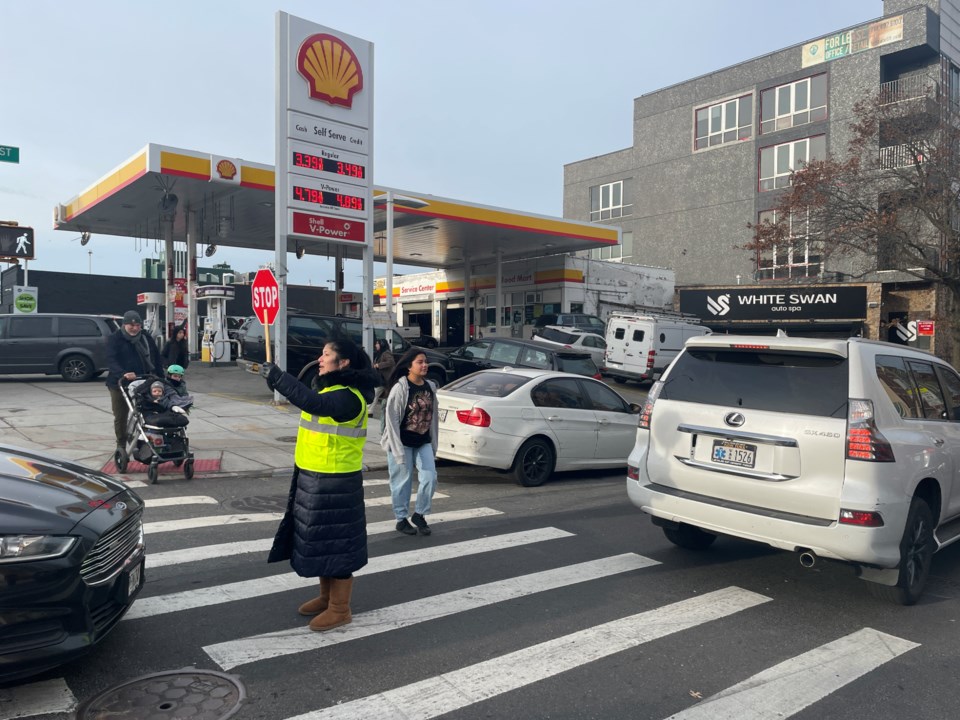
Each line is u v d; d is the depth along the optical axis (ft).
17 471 13.17
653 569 19.16
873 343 17.51
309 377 14.69
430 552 20.15
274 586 16.89
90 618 11.65
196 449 33.42
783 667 13.37
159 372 30.12
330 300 157.58
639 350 76.89
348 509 14.10
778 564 19.88
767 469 16.56
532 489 29.63
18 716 10.88
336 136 49.88
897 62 104.53
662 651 13.96
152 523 22.08
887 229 70.03
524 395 30.25
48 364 58.49
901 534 15.67
